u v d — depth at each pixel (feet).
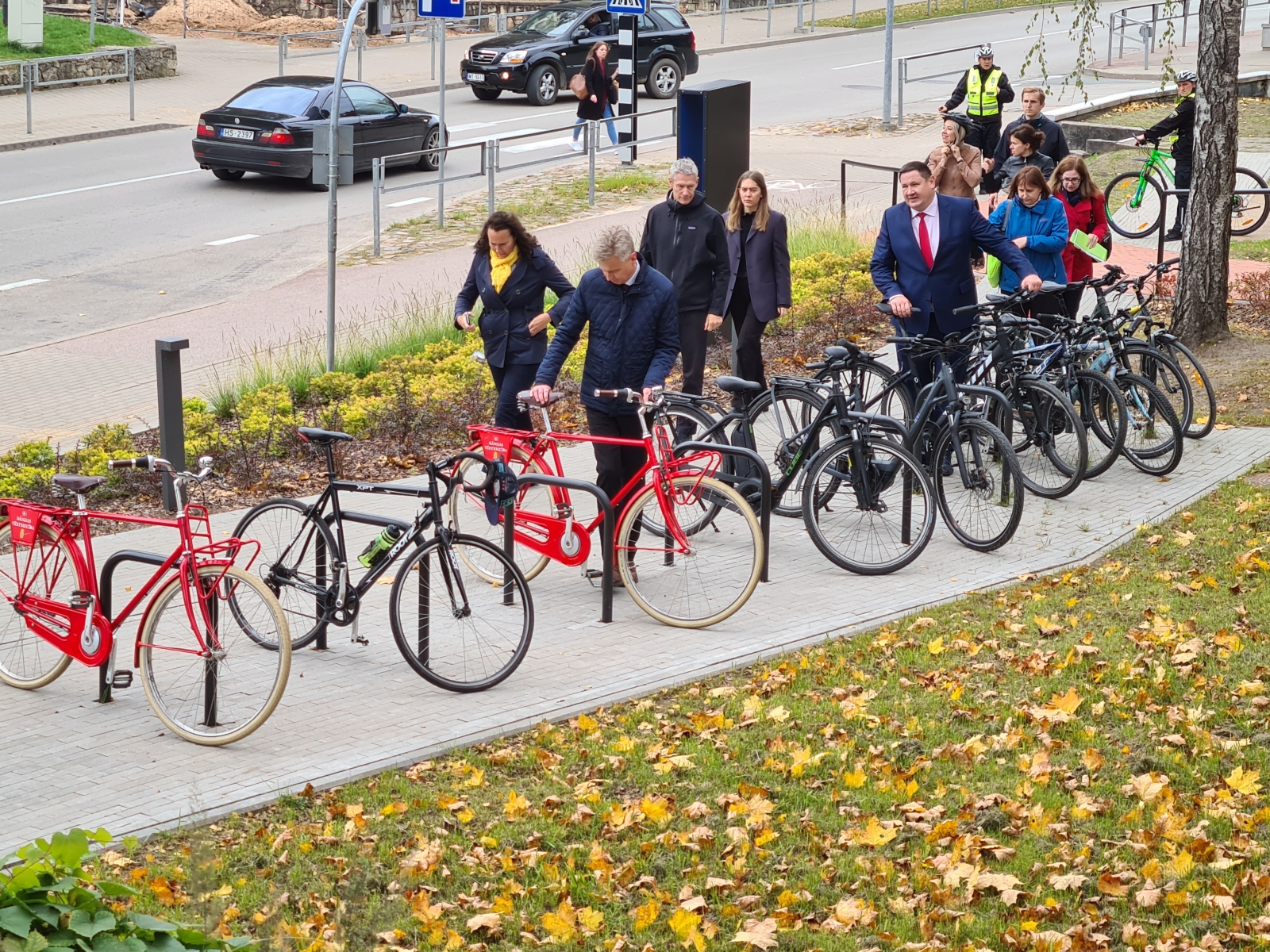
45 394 84.48
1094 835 34.42
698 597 48.85
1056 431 61.16
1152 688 42.32
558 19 203.10
